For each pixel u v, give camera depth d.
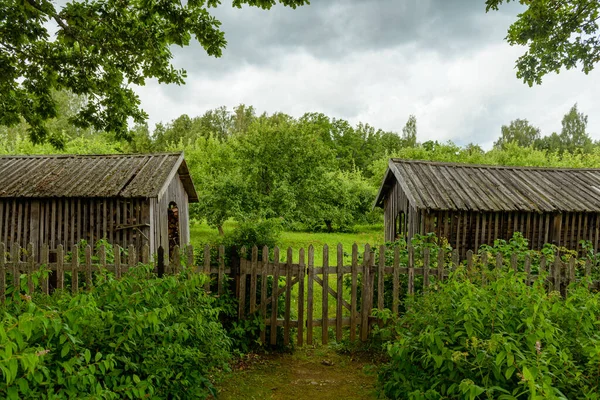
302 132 22.08
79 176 11.90
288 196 20.41
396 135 66.94
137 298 3.07
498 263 6.04
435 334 2.73
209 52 9.50
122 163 12.75
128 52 10.12
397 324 4.08
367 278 6.45
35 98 11.66
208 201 20.39
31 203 11.34
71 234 11.24
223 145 26.45
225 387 5.07
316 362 6.12
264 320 6.23
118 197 11.16
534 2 9.73
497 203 10.76
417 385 2.88
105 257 5.80
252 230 6.59
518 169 13.18
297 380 5.44
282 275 6.28
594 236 11.23
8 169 12.47
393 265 6.43
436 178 11.96
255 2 8.64
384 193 15.06
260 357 6.12
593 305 2.95
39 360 2.05
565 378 2.37
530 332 2.59
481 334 2.84
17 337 1.95
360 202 31.03
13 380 1.99
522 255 6.80
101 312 2.70
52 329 2.30
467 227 10.86
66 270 5.87
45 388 2.27
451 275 4.04
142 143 43.41
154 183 11.35
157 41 9.91
